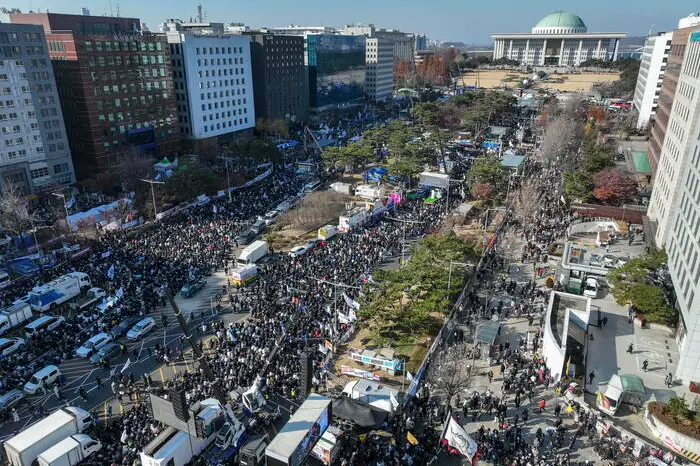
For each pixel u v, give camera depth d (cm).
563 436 4325
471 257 7650
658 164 8994
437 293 5909
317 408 3784
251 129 17188
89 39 11619
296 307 6147
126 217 9375
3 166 10381
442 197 10750
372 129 15575
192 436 4066
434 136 14800
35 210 10450
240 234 8912
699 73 6869
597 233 8488
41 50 10719
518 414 4647
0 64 10019
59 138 11375
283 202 10375
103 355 5466
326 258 7656
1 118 10212
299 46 18888
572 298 6203
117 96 12512
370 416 4303
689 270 5534
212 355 5584
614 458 4144
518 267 7619
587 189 9638
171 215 9888
